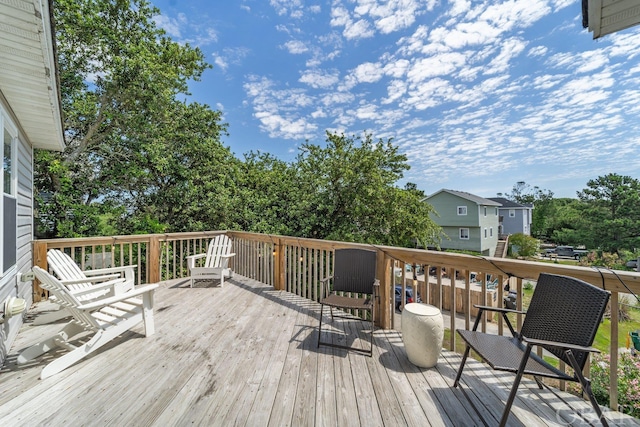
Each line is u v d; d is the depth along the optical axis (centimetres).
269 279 508
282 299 423
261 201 959
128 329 296
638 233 2011
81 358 240
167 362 244
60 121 344
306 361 246
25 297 356
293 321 338
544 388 206
